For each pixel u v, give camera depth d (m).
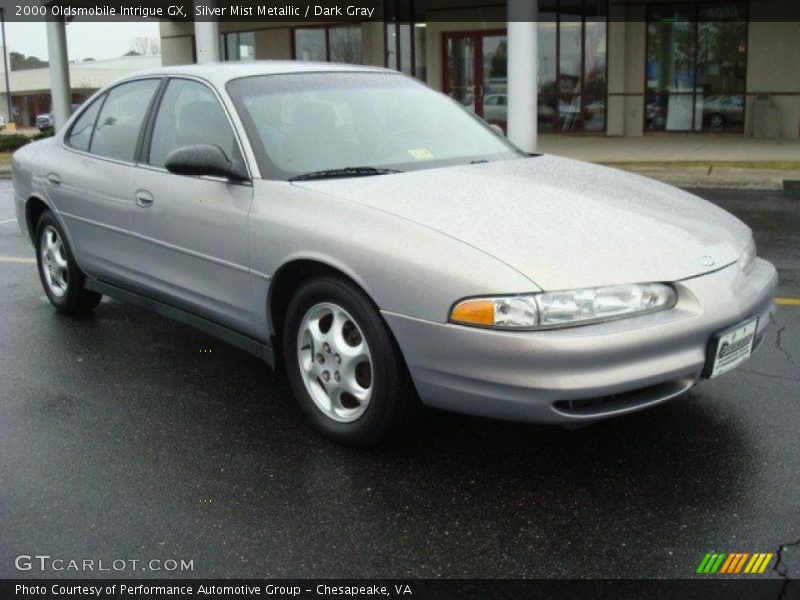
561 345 3.05
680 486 3.35
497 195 3.71
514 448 3.71
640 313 3.20
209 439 3.88
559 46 21.17
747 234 3.90
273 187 3.90
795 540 2.96
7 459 3.70
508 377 3.11
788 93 19.02
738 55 19.52
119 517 3.21
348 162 4.15
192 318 4.57
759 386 4.30
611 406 3.20
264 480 3.48
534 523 3.12
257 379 4.64
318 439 3.86
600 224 3.46
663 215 3.68
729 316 3.36
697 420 3.93
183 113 4.57
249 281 4.00
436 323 3.23
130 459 3.69
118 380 4.64
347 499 3.32
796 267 6.94
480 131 4.81
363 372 3.65
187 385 4.56
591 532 3.05
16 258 8.03
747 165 13.95
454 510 3.22
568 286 3.10
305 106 4.39
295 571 2.86
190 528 3.13
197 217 4.23
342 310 3.61
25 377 4.70
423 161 4.28
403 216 3.47
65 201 5.36
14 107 79.19
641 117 20.73
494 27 21.11
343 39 23.23
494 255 3.20
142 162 4.75
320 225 3.63
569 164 4.50
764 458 3.55
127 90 5.16
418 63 22.31
